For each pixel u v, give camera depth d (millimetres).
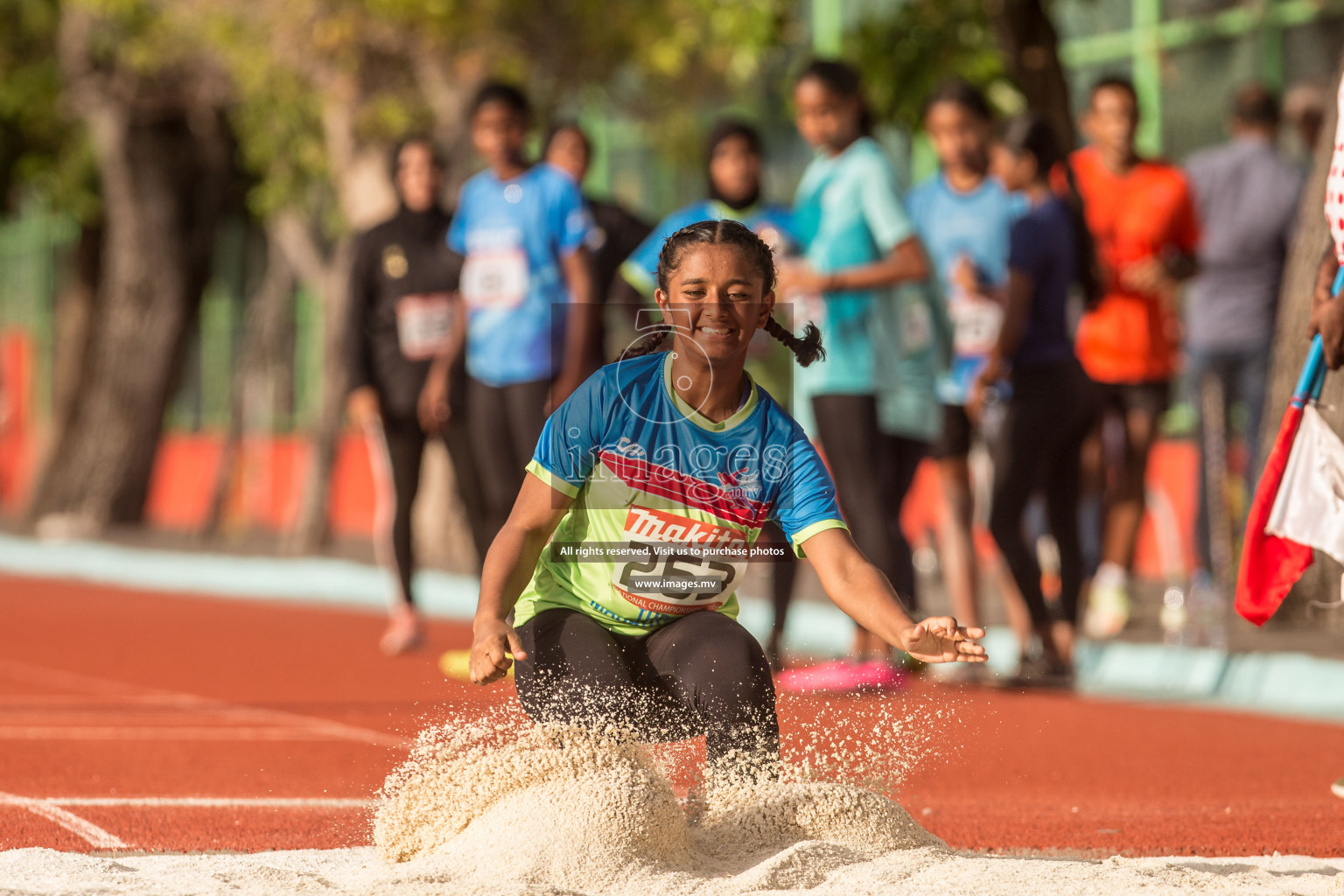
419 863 10773
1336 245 13258
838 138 24359
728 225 11555
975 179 25656
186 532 62875
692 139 53406
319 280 54312
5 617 36844
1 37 61531
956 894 10125
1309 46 39906
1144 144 43281
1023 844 13539
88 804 14758
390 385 28266
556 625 11727
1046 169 24828
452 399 27281
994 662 28312
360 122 47094
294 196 54250
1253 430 32750
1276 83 40531
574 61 47469
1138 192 29594
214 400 78062
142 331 65625
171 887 10305
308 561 47531
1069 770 17875
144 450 66562
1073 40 45219
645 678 11844
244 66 47562
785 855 10641
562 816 10633
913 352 24188
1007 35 32312
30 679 25594
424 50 46219
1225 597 31453
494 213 25484
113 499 66000
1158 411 29609
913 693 23016
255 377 62562
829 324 23234
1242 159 32781
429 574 43156
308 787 16109
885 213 23469
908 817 11594
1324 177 26359
